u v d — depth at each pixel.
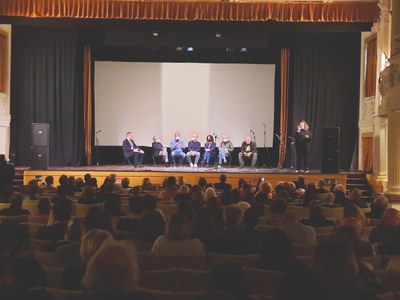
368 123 16.17
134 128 18.09
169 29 15.29
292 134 17.45
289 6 14.69
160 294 3.24
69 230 4.79
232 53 18.09
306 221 6.48
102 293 2.62
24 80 16.98
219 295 2.62
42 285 3.71
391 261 4.45
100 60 17.97
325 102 17.25
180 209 6.39
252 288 3.82
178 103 18.20
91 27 15.10
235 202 8.45
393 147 12.32
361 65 16.84
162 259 4.48
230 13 14.67
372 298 2.97
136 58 18.06
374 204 7.85
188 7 14.66
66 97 17.16
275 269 3.93
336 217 7.80
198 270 4.13
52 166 16.97
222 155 17.09
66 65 17.09
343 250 2.97
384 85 12.91
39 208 6.76
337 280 2.92
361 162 16.67
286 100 17.59
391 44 12.72
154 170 15.09
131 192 9.45
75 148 17.36
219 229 6.21
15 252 4.40
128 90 18.08
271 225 6.72
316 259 2.99
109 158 18.08
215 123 18.19
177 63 18.16
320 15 14.68
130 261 2.67
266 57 18.03
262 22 14.95
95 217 4.82
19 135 17.02
